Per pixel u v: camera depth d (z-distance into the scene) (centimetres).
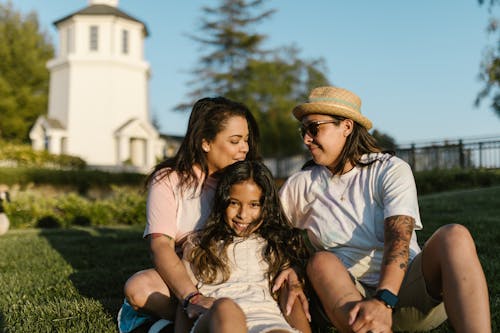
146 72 3153
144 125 3009
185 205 312
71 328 317
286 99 3356
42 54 4081
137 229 977
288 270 282
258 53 3909
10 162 2366
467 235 240
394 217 265
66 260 594
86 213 1195
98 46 2978
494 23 1688
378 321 232
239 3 3909
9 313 358
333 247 297
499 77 1739
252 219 292
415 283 267
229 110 314
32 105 3797
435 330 298
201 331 229
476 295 224
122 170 2817
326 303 254
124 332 299
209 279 279
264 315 252
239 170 291
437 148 1886
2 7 3941
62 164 2536
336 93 295
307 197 310
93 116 2961
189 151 313
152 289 287
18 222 1137
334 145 295
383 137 2034
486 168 1653
